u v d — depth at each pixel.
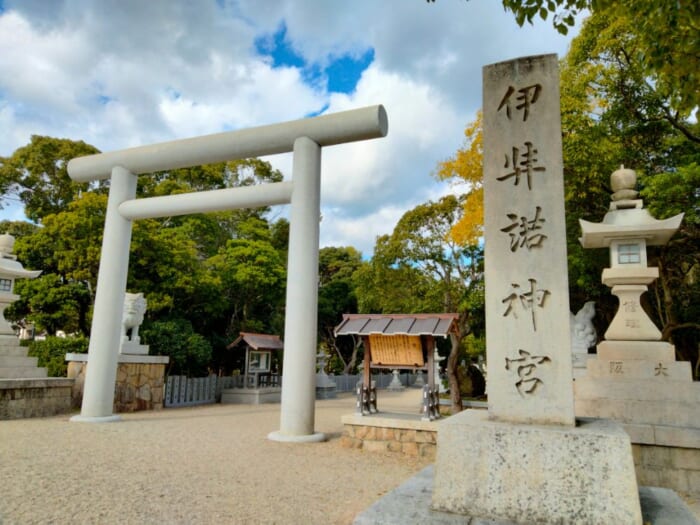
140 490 4.78
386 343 8.20
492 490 3.08
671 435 6.02
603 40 9.87
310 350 8.12
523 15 5.14
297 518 4.15
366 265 15.10
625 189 7.61
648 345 7.00
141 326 13.38
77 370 11.42
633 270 7.24
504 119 3.89
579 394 6.87
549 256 3.58
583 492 2.92
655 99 10.15
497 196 3.80
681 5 4.46
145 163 9.90
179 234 15.80
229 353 16.72
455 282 13.34
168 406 13.02
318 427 9.69
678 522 2.92
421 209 13.27
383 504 3.28
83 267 13.02
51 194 16.56
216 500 4.56
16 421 8.90
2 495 4.39
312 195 8.48
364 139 8.49
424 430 7.14
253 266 16.97
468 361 17.78
